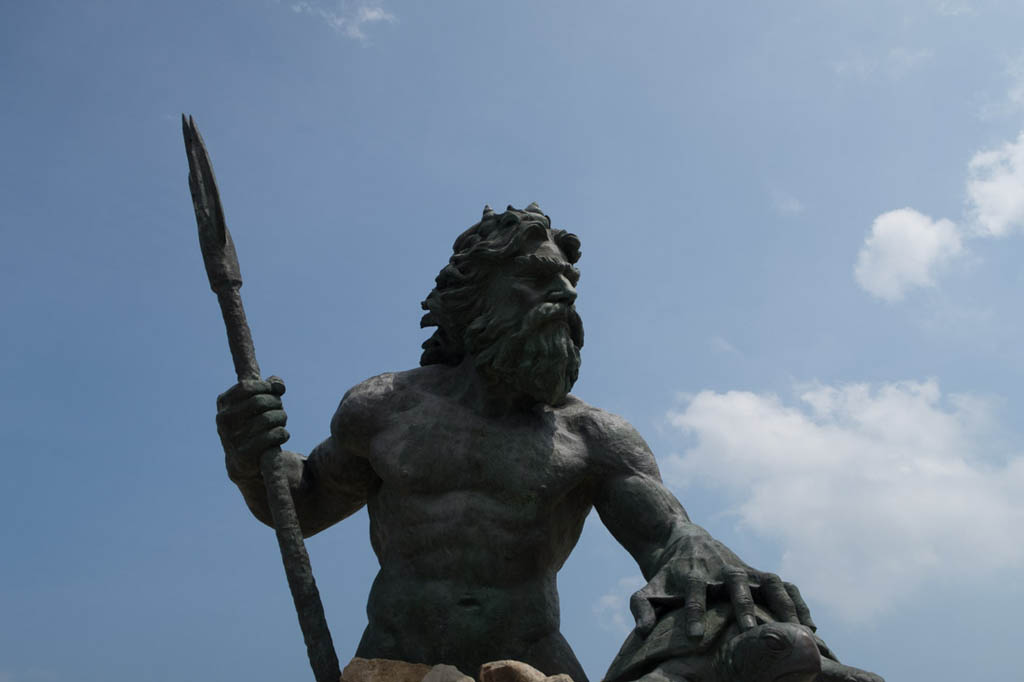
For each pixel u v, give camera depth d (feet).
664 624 16.51
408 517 19.20
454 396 20.13
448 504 19.02
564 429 19.80
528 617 18.69
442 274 20.34
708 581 16.84
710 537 17.93
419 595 18.69
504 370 19.22
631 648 16.57
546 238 19.83
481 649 18.35
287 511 19.21
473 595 18.60
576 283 19.77
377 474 20.12
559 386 19.22
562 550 19.76
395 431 19.80
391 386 20.47
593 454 19.61
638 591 17.17
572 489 19.54
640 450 19.75
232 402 19.74
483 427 19.52
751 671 15.37
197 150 21.35
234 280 20.57
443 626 18.42
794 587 16.96
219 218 20.70
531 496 18.99
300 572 18.84
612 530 19.49
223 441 19.89
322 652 18.40
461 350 20.56
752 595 16.76
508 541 18.83
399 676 17.46
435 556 18.85
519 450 19.26
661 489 19.29
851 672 15.66
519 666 16.38
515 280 19.48
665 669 15.84
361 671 17.54
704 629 16.16
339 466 20.66
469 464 19.21
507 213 20.16
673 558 17.61
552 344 19.08
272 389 19.88
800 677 15.25
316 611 18.67
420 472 19.25
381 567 19.72
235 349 20.15
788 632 15.34
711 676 15.88
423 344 21.20
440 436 19.48
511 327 19.29
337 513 21.26
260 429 19.53
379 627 18.90
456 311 19.98
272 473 19.43
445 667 16.83
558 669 18.62
